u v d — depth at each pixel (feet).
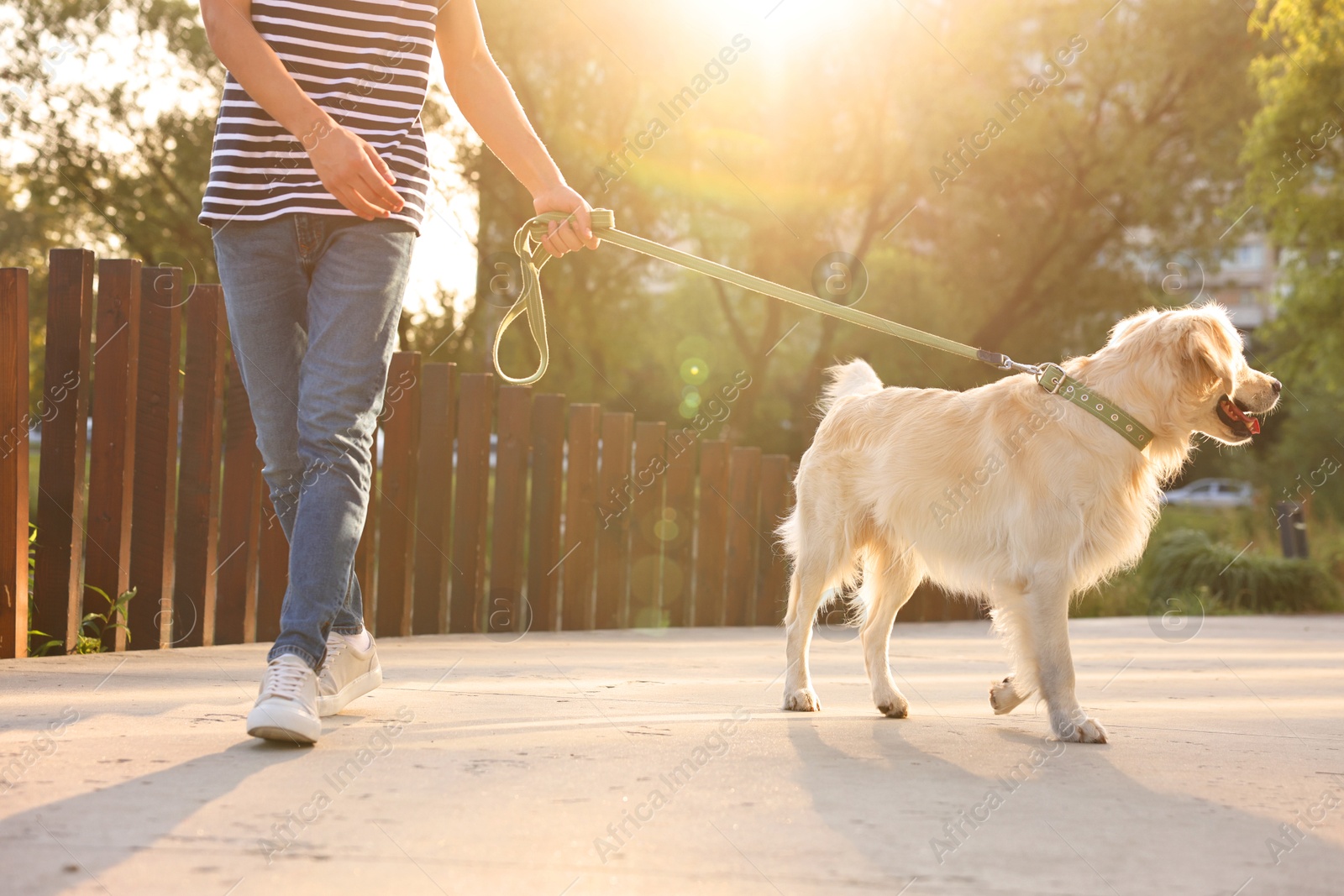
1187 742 8.45
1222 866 5.03
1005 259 45.75
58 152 35.70
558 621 18.39
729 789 6.22
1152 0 42.09
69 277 11.65
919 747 7.93
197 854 4.73
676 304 46.78
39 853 4.67
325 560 7.14
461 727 7.84
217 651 12.26
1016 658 9.30
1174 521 41.73
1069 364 9.94
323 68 7.54
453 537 17.01
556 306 40.14
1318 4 33.96
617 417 19.21
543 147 8.80
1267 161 35.94
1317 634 21.83
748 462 21.45
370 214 7.14
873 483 10.62
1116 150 42.42
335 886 4.42
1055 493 9.23
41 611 11.66
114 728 7.35
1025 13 41.60
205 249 38.09
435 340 35.14
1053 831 5.55
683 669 12.65
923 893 4.56
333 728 7.60
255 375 7.67
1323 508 46.29
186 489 12.85
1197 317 9.63
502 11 37.68
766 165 42.88
